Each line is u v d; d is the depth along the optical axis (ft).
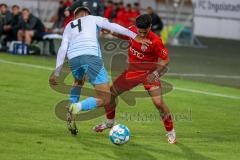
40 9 297.74
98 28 85.51
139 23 81.71
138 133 89.97
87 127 91.30
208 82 160.25
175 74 173.78
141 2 353.51
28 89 124.26
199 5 354.54
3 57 185.16
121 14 295.48
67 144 79.87
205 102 124.06
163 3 347.77
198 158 76.54
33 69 159.22
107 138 84.74
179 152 79.30
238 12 350.43
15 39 203.31
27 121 93.09
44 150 75.87
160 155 77.10
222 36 356.79
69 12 162.20
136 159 74.28
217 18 356.59
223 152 80.74
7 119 93.56
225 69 198.90
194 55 249.14
